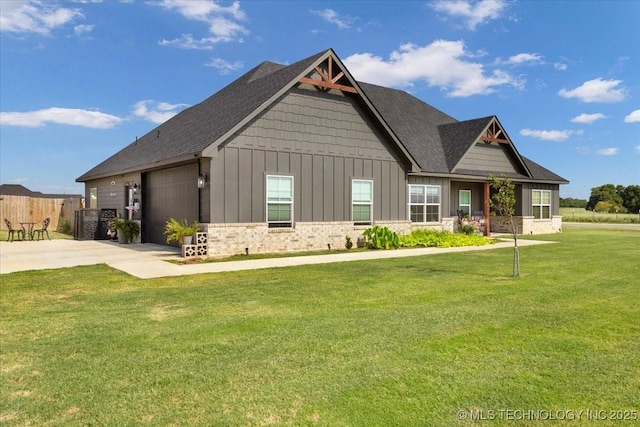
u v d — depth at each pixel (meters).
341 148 16.70
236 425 3.34
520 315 6.43
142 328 5.73
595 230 29.52
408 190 19.47
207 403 3.68
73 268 11.02
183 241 13.39
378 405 3.66
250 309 6.78
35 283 8.98
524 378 4.21
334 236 16.44
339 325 5.88
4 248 16.14
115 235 19.86
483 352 4.89
